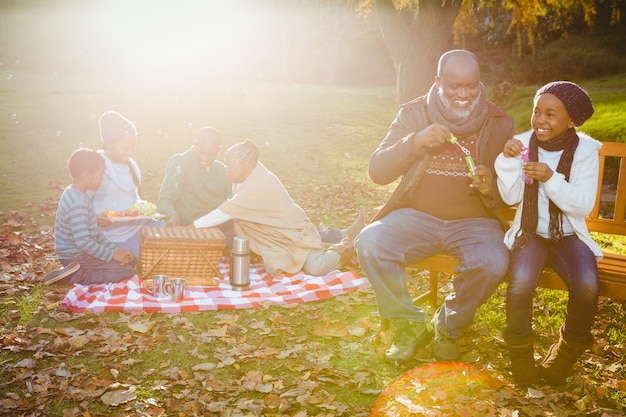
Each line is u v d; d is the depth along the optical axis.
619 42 25.67
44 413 3.00
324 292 4.60
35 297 4.40
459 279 3.49
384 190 8.92
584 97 3.35
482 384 3.36
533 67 24.61
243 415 3.01
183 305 4.31
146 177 9.45
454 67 3.61
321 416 3.04
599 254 3.41
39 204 7.56
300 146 12.91
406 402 3.15
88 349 3.65
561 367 3.29
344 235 5.60
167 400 3.12
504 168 3.48
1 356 3.55
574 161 3.39
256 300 4.48
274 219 5.04
